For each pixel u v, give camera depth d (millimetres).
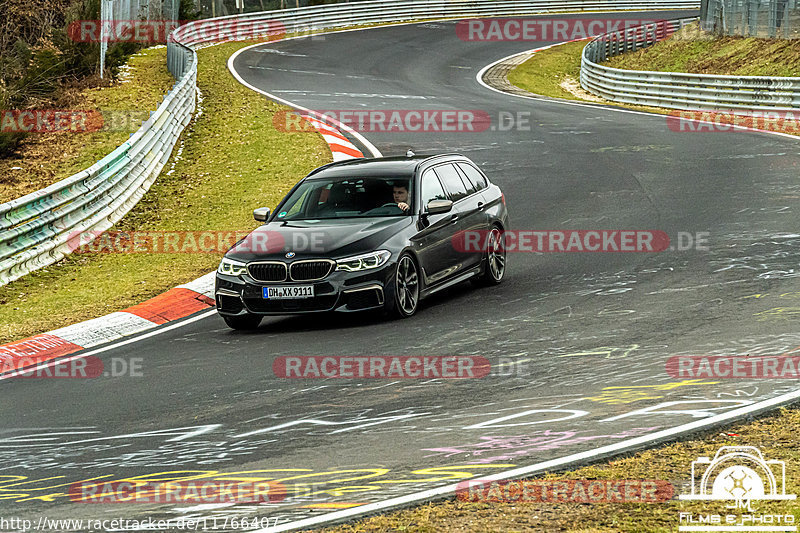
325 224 40469
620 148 81250
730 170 69438
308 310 38000
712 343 31781
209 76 125188
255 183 73312
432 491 20609
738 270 42562
